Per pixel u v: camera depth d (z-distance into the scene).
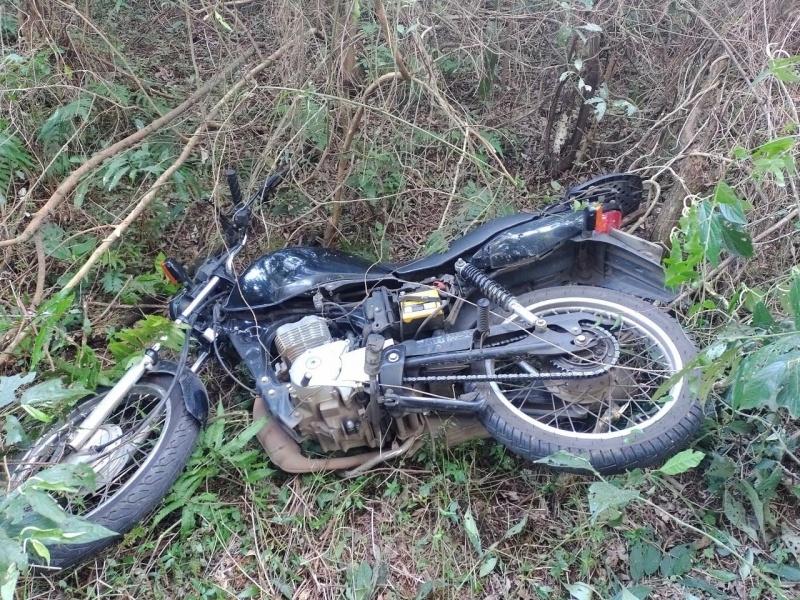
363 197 3.40
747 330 1.79
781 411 2.21
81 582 2.15
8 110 3.19
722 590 2.03
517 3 3.49
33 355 2.17
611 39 3.32
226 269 2.55
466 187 3.30
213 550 2.22
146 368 2.26
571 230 2.38
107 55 3.56
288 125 3.01
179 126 3.27
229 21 3.70
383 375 2.17
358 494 2.35
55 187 3.28
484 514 2.30
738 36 2.72
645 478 2.15
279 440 2.42
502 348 2.17
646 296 2.51
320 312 2.43
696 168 2.72
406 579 2.15
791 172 1.88
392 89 3.08
